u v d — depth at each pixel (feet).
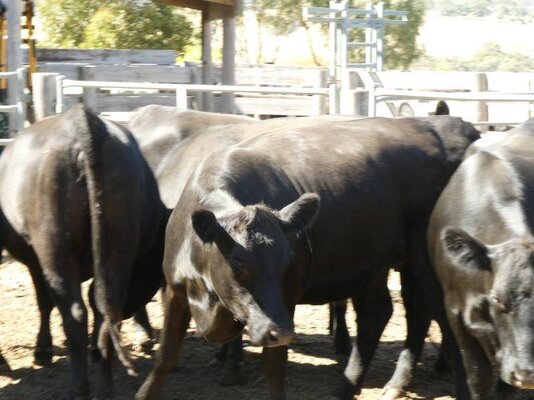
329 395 20.29
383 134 20.84
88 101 35.53
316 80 44.42
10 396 19.88
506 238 16.72
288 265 15.67
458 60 163.94
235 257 15.11
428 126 21.75
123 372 21.54
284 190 18.15
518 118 44.62
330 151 19.61
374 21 63.62
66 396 19.08
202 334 16.83
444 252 17.39
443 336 20.15
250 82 49.88
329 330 24.97
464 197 17.95
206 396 20.25
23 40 49.96
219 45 95.55
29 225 18.78
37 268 20.18
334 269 19.29
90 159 18.15
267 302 14.98
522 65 164.25
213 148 21.94
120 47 65.98
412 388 21.18
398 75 45.98
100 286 18.42
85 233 18.65
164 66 43.78
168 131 23.43
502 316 15.08
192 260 16.57
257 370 21.94
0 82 40.09
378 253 20.02
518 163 17.97
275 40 97.76
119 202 18.52
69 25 67.97
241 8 46.47
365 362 20.04
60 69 42.19
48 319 21.71
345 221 19.13
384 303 20.44
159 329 25.14
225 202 16.60
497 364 16.01
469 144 21.66
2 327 24.75
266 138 19.57
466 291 16.51
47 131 18.98
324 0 88.12
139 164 19.25
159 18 65.98
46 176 18.40
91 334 22.86
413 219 20.67
